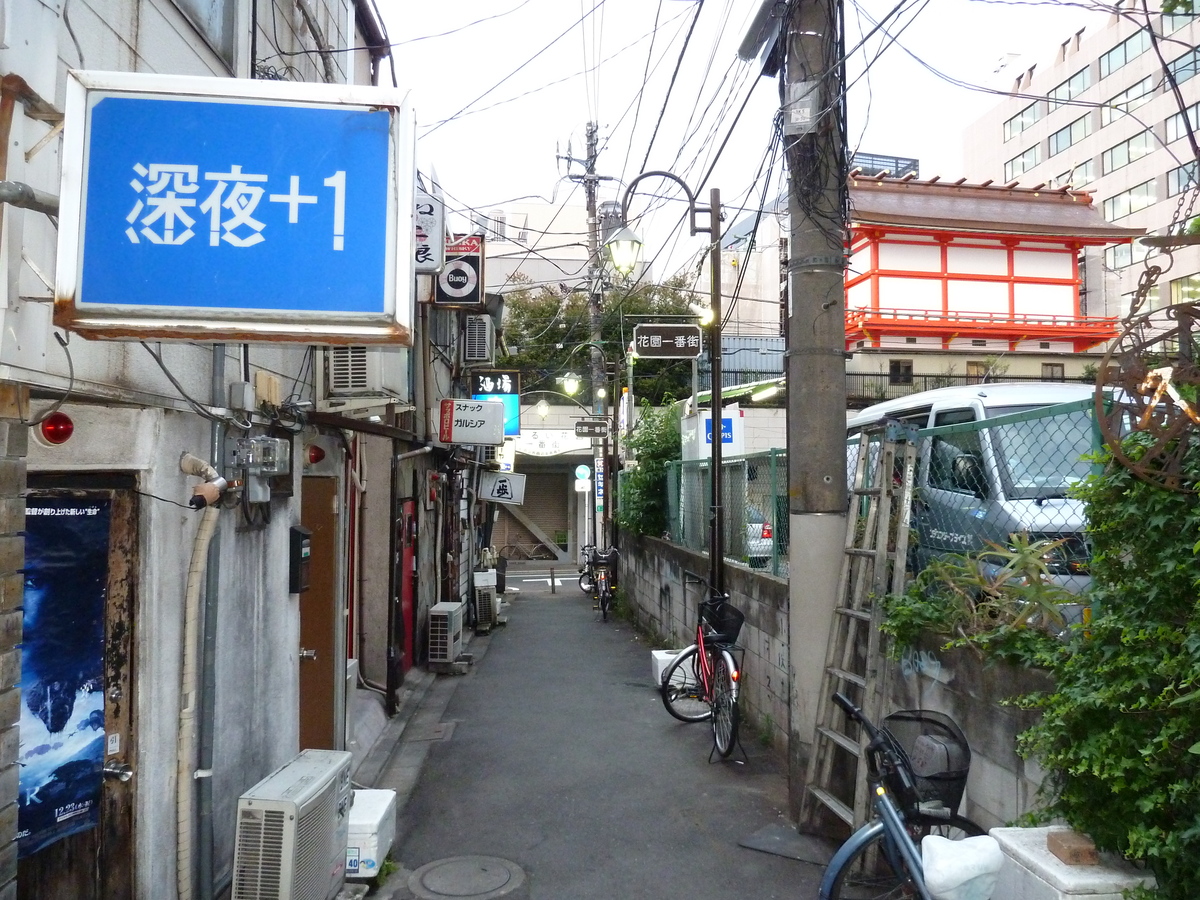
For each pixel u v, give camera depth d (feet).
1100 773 9.30
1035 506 15.67
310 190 9.67
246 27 16.55
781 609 23.03
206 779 13.29
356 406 21.13
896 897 12.37
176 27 13.64
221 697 14.35
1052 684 11.46
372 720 25.86
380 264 9.62
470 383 54.34
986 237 90.17
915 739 12.51
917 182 94.12
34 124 9.27
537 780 20.92
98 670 11.94
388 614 28.94
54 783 11.38
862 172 93.66
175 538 12.95
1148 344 9.64
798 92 17.84
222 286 9.40
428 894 14.83
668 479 42.60
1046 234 88.33
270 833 12.34
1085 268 115.44
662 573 41.06
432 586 40.55
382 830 15.44
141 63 12.37
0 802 8.48
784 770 21.33
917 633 14.93
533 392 84.79
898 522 16.03
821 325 17.80
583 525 98.43
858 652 17.29
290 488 17.88
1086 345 92.02
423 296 30.12
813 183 17.88
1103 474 10.08
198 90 9.64
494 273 113.19
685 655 25.50
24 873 11.21
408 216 9.71
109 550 12.11
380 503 29.91
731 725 21.61
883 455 16.33
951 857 9.91
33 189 8.61
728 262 107.24
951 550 17.76
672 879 15.30
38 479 11.54
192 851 13.15
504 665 36.68
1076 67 131.85
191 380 13.67
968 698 13.60
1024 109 143.84
